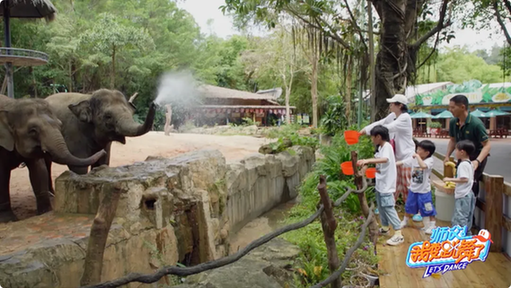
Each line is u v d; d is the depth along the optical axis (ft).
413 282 13.65
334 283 10.87
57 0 88.74
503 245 16.12
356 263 15.55
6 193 18.20
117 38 76.95
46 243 11.52
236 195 27.45
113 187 8.31
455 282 13.57
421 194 18.16
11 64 42.65
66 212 15.25
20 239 12.34
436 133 101.86
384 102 26.81
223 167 24.58
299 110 127.54
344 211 22.72
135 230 14.48
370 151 26.71
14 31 75.56
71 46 79.77
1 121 17.60
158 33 98.02
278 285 11.47
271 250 14.57
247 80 155.33
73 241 11.93
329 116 54.29
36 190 18.69
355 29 29.04
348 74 31.35
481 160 16.38
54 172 29.86
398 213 22.31
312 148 45.73
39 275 10.38
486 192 16.17
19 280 9.92
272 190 34.86
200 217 19.27
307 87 122.83
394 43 26.58
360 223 20.54
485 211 16.43
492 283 13.46
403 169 20.16
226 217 24.52
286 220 26.13
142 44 80.69
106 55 83.56
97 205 14.76
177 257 17.13
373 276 14.38
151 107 20.13
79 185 15.08
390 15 26.55
